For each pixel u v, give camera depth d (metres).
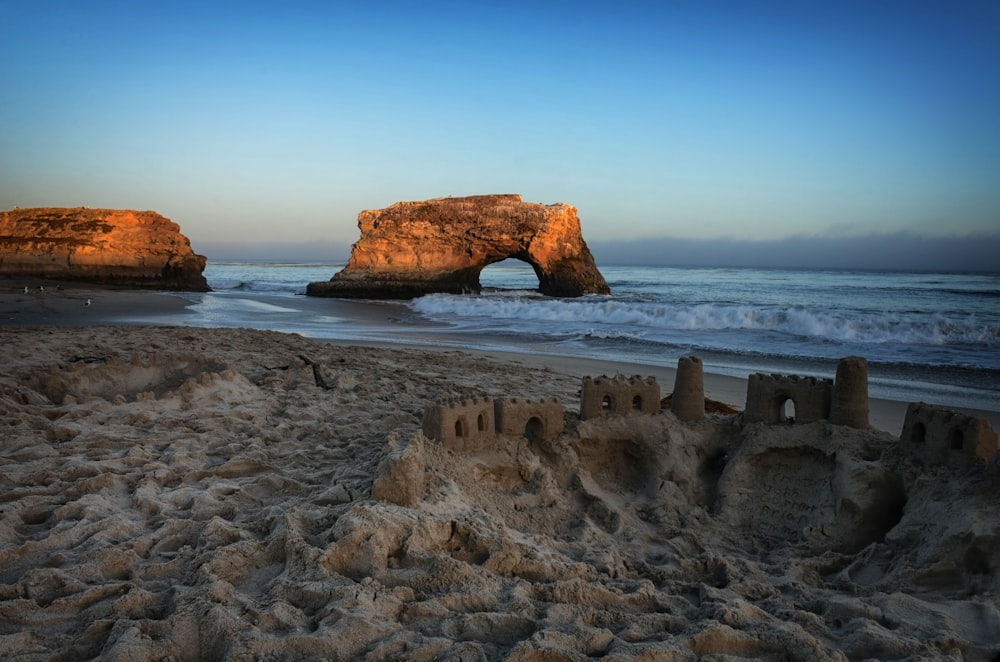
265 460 8.87
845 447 7.92
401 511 6.46
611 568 6.41
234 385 12.57
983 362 20.94
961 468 7.00
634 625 5.18
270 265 196.62
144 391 12.41
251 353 17.84
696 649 4.91
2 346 15.97
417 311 40.09
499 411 8.48
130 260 54.31
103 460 8.66
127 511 7.21
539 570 6.07
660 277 102.56
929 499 6.91
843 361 8.29
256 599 5.34
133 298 41.72
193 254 57.78
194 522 6.79
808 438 8.28
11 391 10.98
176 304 39.59
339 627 4.81
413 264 54.00
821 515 7.59
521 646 4.64
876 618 5.56
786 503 8.03
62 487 7.71
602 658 4.61
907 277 98.31
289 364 15.87
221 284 69.12
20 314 31.70
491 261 55.16
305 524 6.54
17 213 55.41
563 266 52.06
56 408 10.72
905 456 7.62
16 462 8.45
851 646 5.11
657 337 26.80
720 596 5.80
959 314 35.16
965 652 5.07
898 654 4.95
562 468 8.41
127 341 18.61
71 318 31.34
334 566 5.78
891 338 25.36
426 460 7.54
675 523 7.78
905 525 6.91
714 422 9.12
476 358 20.73
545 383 16.55
